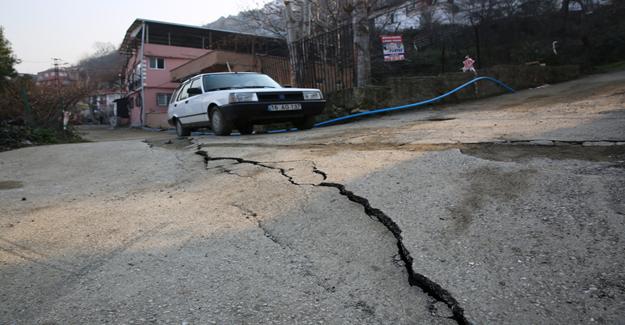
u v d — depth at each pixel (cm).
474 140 394
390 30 2150
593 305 135
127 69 3678
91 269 200
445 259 174
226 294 166
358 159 370
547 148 329
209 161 459
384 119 792
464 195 243
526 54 1800
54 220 283
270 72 1363
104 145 713
